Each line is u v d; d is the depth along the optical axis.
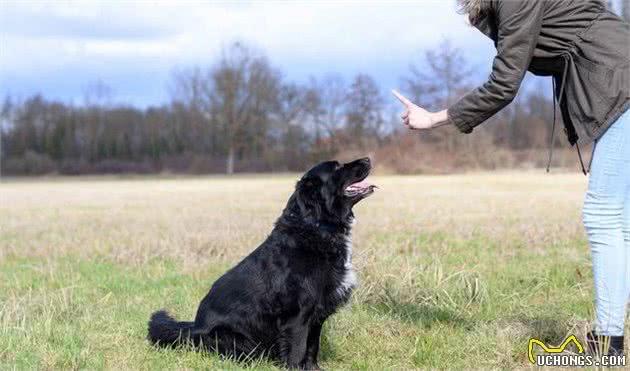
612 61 4.09
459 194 26.23
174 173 67.75
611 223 4.39
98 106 70.56
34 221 17.66
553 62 4.39
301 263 5.06
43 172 67.31
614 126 4.21
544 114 53.66
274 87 69.06
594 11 4.16
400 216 16.77
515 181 35.69
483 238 12.21
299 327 5.07
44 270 9.72
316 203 5.15
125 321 6.52
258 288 5.18
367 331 5.99
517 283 7.88
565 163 48.38
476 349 5.35
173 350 5.41
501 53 4.34
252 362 5.12
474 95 4.56
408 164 49.19
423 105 52.28
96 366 5.09
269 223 14.72
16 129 68.81
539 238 11.95
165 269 9.73
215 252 11.05
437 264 7.97
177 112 70.88
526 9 4.18
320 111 65.25
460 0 4.53
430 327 6.18
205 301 5.50
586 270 8.40
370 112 61.12
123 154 70.38
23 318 6.25
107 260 10.89
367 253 8.21
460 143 50.47
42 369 5.00
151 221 16.73
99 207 23.17
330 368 5.29
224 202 24.33
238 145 69.69
